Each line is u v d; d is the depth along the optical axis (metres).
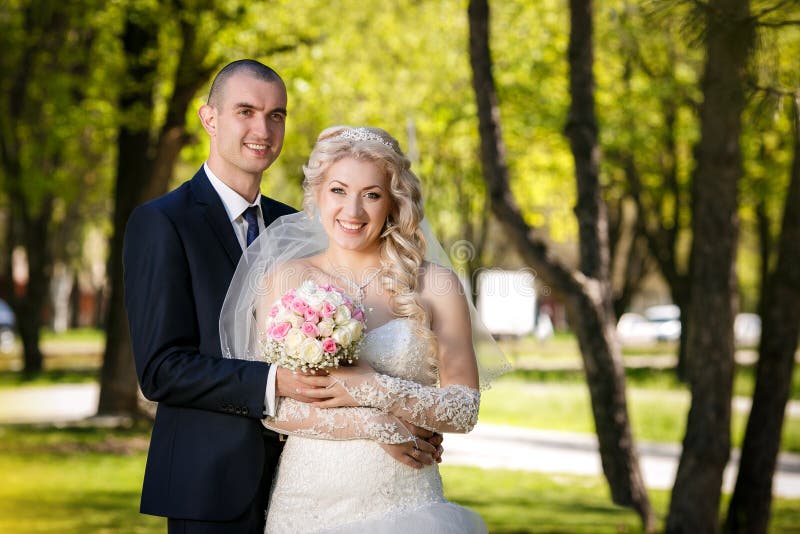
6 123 16.02
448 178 18.38
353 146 3.52
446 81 17.11
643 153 18.81
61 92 13.89
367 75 16.34
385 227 3.61
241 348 3.53
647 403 19.58
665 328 42.41
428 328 3.52
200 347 3.58
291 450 3.47
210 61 13.02
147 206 3.68
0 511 8.69
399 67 17.16
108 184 25.28
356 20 16.28
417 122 16.69
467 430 3.43
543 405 19.45
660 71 14.58
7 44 14.95
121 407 14.57
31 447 12.34
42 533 7.79
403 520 3.34
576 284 7.83
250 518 3.53
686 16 3.68
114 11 13.27
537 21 16.48
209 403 3.39
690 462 7.38
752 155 17.73
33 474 10.63
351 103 15.96
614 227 23.75
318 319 3.27
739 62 3.73
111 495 9.59
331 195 3.52
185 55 12.91
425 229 3.69
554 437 15.40
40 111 16.02
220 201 3.79
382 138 3.58
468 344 3.58
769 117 3.81
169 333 3.49
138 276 3.59
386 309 3.55
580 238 8.12
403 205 3.57
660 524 8.70
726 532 7.95
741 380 23.80
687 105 15.92
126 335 14.51
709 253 7.23
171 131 13.17
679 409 18.75
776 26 3.60
